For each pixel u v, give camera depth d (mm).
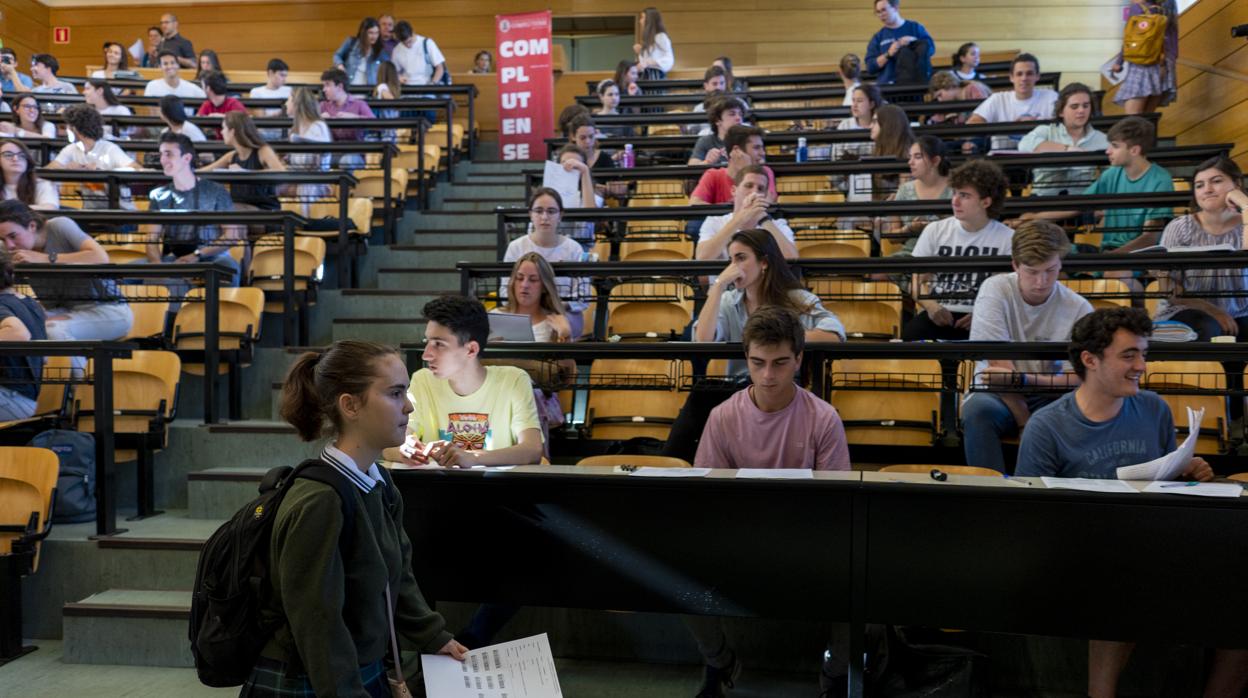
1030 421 2799
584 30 12172
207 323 4094
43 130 7660
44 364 3846
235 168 6215
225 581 1669
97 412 3414
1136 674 2830
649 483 2252
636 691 2855
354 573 1682
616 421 3748
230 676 1695
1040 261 3248
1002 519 2104
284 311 4898
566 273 4074
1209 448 3314
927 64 8422
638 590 2275
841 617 2182
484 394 2920
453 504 2355
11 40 11336
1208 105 7199
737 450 2791
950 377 3469
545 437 3354
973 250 4086
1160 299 4004
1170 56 7164
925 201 4484
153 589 3334
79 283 4227
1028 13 10703
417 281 5789
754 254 3406
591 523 2289
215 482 3688
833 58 11086
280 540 1640
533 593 2324
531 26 8547
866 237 5078
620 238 5402
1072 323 3361
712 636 2680
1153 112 6984
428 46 9969
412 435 2869
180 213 4793
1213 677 2531
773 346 2637
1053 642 2863
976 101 7234
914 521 2141
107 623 3094
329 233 5715
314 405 1776
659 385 3697
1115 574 2062
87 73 11016
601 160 6805
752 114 7414
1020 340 3402
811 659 3023
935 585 2137
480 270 4266
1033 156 5410
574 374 3750
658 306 4461
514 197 7512
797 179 6152
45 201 5531
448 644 1934
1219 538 2021
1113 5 10539
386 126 7227
